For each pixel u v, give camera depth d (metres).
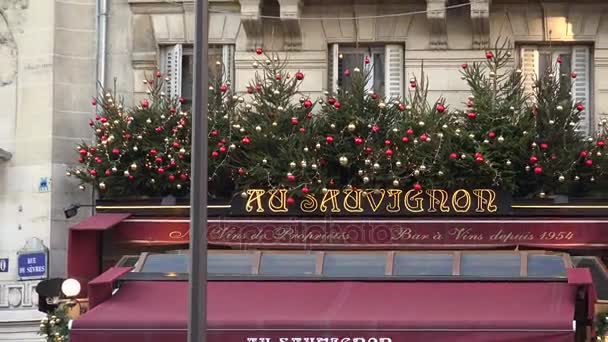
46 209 18.94
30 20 19.45
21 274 18.86
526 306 15.41
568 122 17.75
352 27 19.27
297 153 17.83
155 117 18.38
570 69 19.17
